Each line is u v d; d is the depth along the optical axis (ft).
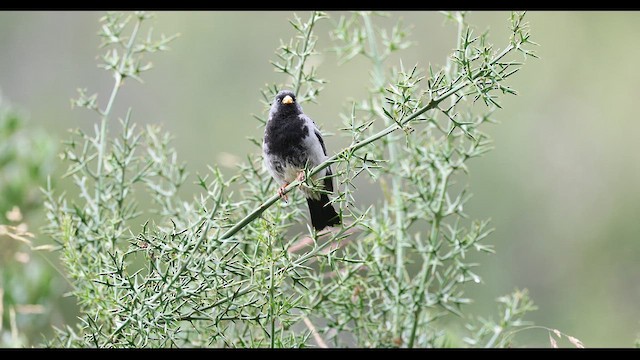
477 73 18.08
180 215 25.18
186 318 19.48
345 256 22.89
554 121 69.62
